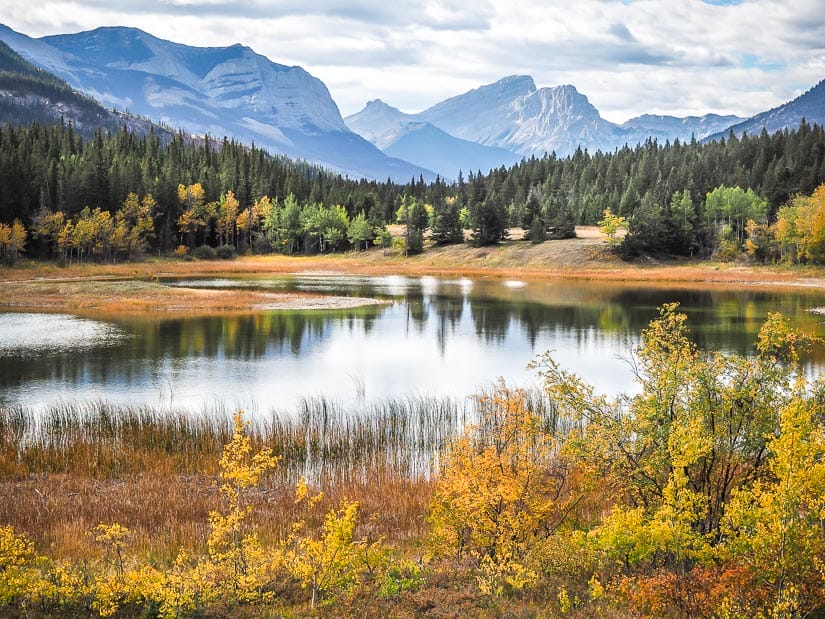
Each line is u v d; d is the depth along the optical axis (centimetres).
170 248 15162
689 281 10194
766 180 15662
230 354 4591
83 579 1212
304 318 6266
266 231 17525
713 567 1125
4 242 10969
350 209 19200
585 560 1259
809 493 1062
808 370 3750
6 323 5691
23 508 1788
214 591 1172
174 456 2342
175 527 1677
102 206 13925
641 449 1427
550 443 1520
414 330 5675
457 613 1125
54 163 14350
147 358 4412
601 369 4175
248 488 2053
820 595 994
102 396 3425
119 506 1831
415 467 2325
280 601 1190
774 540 1040
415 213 15538
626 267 12244
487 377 3984
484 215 14638
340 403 3341
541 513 1376
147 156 17725
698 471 1395
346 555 1209
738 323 5806
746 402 1363
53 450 2331
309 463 2344
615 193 17438
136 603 1148
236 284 9712
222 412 3109
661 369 1463
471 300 7825
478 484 1362
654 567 1248
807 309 6688
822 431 1159
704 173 17688
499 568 1227
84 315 6188
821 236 10638
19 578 1134
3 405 3189
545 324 6009
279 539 1608
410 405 3066
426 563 1394
